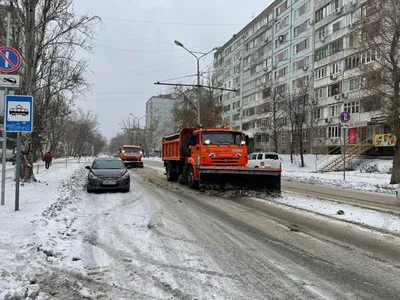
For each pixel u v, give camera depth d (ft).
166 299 11.80
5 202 29.99
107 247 17.80
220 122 136.46
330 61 134.82
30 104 26.55
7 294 11.39
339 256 16.80
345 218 25.89
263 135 184.03
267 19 187.83
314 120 141.90
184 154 51.19
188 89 138.21
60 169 89.35
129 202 33.14
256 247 18.25
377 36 59.88
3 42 45.96
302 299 11.95
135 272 14.30
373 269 15.01
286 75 168.45
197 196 37.91
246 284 13.20
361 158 110.63
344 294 12.40
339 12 129.08
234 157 43.75
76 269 14.42
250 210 29.27
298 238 20.15
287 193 41.70
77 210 28.07
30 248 16.39
